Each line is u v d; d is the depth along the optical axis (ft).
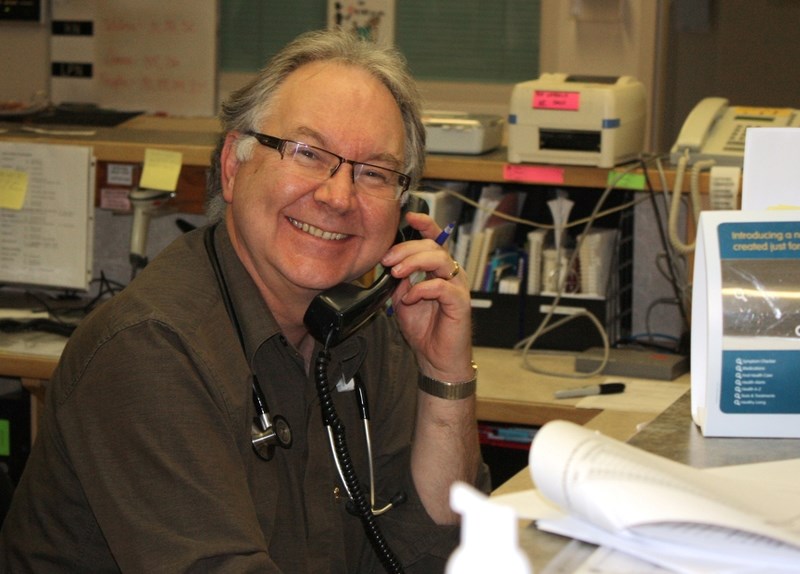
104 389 3.57
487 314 7.90
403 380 4.78
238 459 3.65
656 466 2.36
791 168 3.45
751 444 3.02
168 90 13.15
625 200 8.01
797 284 3.07
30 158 8.04
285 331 4.37
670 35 12.47
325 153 4.09
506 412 6.46
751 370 3.05
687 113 12.85
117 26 13.16
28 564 3.96
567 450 2.26
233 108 4.32
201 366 3.60
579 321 7.72
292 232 4.12
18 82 13.57
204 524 3.38
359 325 4.25
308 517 4.05
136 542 3.38
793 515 2.27
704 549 2.12
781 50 12.57
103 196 8.42
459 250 7.94
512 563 1.52
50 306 8.33
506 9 12.54
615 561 2.11
